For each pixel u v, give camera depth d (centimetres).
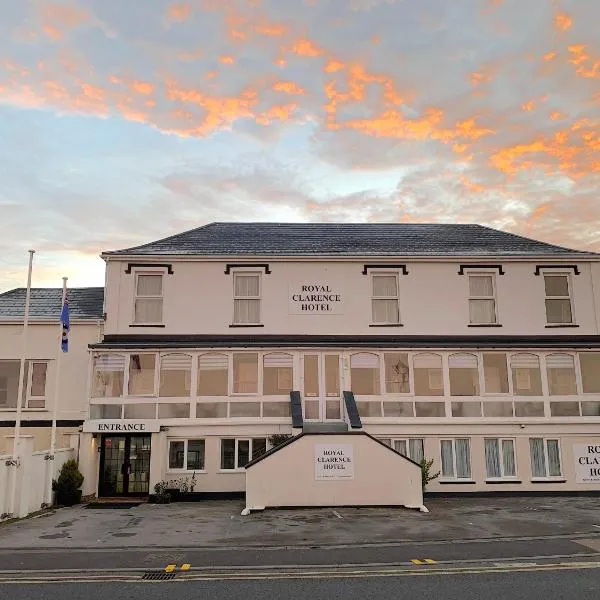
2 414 2067
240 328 2116
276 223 2556
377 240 2378
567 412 2050
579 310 2192
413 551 1127
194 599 829
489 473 1994
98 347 1972
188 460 1948
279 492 1644
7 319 2116
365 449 1681
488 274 2220
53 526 1406
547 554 1095
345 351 2039
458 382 2092
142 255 2125
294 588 878
